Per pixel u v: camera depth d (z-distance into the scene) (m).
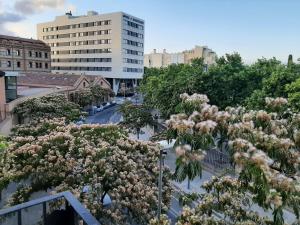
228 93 26.97
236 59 32.06
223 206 6.87
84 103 46.78
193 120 5.12
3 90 25.27
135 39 83.31
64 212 3.36
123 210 11.52
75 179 11.55
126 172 12.09
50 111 27.22
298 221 6.03
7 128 24.47
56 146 12.97
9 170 11.52
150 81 50.19
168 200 12.57
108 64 80.25
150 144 14.94
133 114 32.97
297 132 5.73
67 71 88.38
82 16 84.19
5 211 3.11
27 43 67.00
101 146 13.17
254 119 5.92
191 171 4.36
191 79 28.06
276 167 5.40
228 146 5.04
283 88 21.06
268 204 4.44
